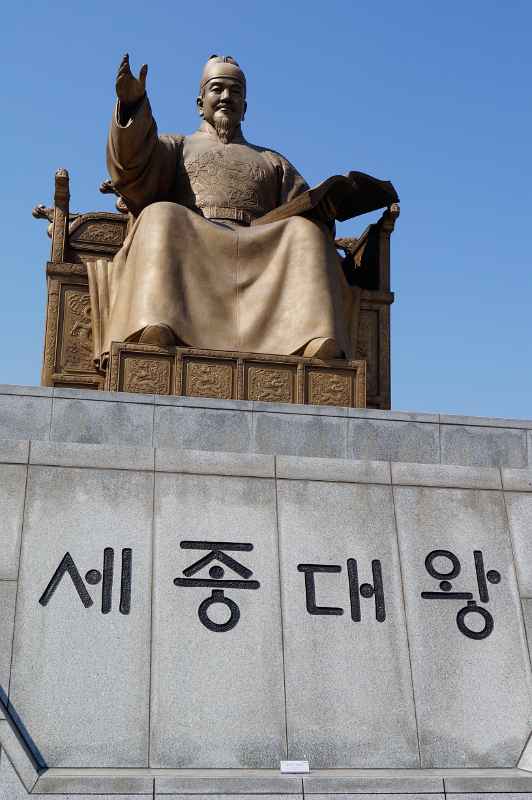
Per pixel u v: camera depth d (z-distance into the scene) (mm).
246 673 6504
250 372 9273
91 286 10461
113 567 6711
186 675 6422
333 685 6574
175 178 11375
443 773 6262
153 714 6266
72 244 11227
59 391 7914
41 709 6176
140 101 10398
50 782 5648
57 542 6734
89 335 10469
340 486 7312
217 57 12148
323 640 6715
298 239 10227
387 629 6844
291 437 8117
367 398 10648
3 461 6965
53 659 6336
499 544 7348
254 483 7203
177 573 6766
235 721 6336
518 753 6590
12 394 7848
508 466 8406
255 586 6828
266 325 9930
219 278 9984
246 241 10180
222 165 11367
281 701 6457
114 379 9008
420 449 8297
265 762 6258
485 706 6703
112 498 6957
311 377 9359
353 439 8203
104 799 5656
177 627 6574
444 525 7324
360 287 11102
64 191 10914
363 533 7176
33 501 6852
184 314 9617
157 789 5723
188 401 8047
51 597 6527
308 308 9852
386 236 11117
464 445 8383
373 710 6543
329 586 6926
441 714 6621
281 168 11797
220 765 6203
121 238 11383
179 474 7133
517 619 7082
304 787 5875
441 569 7152
